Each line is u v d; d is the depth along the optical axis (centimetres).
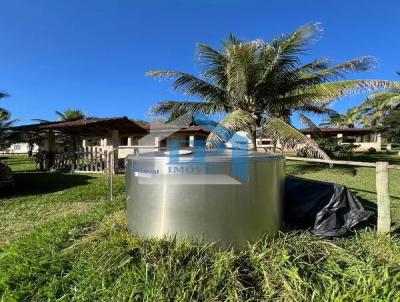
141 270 271
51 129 1546
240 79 1123
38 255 329
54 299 259
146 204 319
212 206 300
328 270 270
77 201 696
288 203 384
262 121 1259
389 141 3203
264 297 251
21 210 623
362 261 280
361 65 1188
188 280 260
